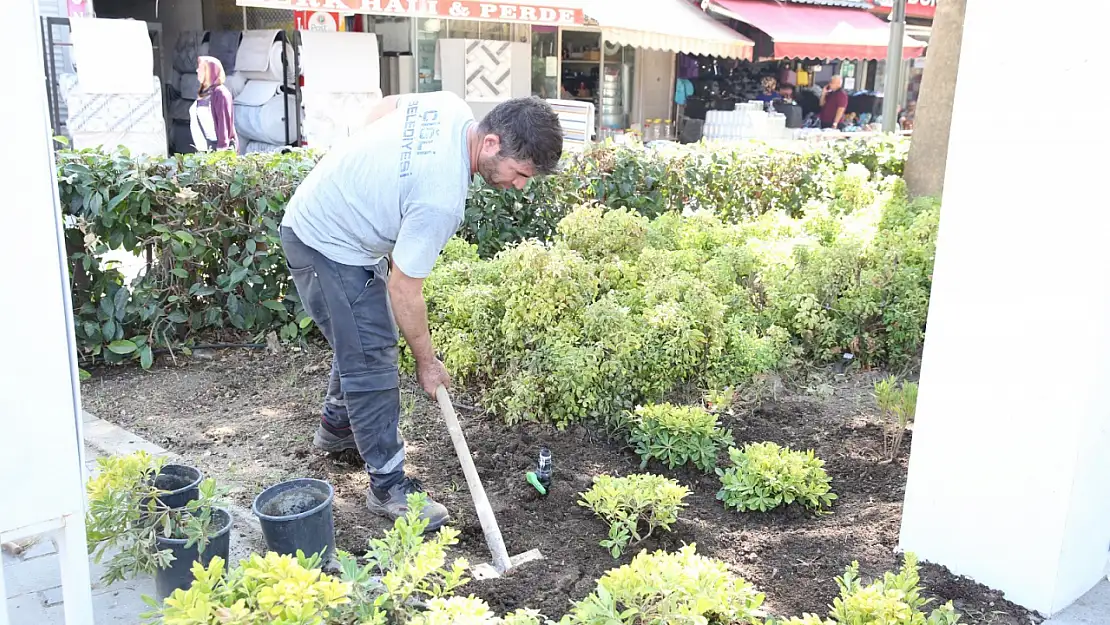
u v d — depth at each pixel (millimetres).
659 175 7242
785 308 5809
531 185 6562
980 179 2850
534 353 4680
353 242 3373
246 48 12750
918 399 3199
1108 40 2506
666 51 17359
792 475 3705
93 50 10625
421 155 3189
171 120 14672
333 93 11969
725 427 4664
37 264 2195
